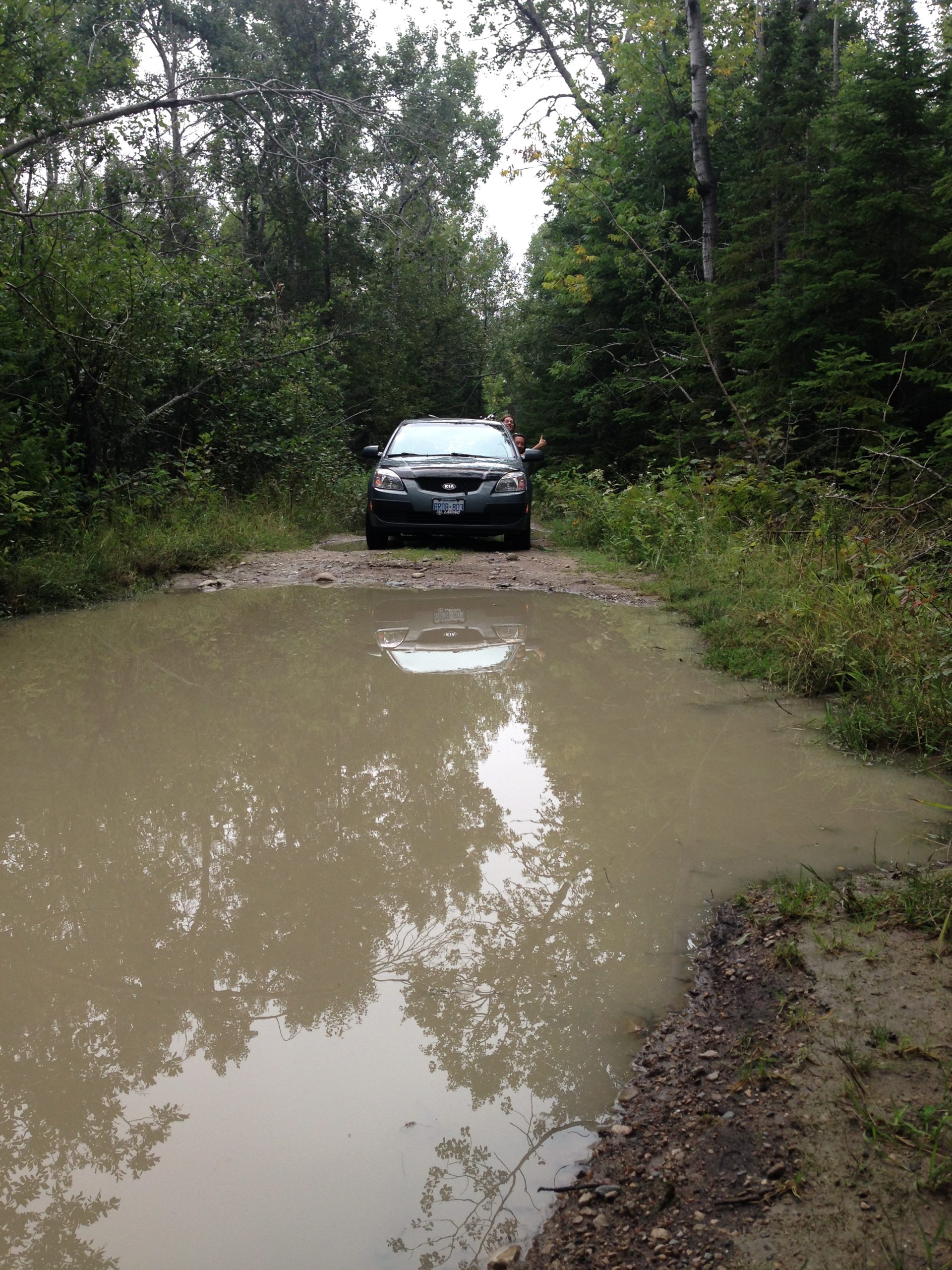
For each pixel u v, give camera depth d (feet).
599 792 12.14
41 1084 6.82
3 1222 5.52
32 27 36.40
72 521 30.50
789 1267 4.97
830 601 18.93
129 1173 5.92
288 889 9.79
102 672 18.52
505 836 10.93
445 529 35.29
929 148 33.88
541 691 16.97
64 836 11.14
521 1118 6.34
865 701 15.02
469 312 107.86
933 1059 6.48
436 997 7.82
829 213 36.01
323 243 80.94
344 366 62.54
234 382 46.96
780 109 46.24
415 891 9.67
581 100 71.72
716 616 22.12
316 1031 7.42
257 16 85.61
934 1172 5.44
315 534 42.52
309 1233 5.42
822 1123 5.97
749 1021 7.20
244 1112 6.49
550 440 72.02
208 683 17.74
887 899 8.77
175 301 41.11
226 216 89.35
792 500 30.68
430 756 13.73
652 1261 5.13
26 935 8.92
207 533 34.63
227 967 8.34
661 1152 5.94
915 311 28.71
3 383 33.37
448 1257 5.24
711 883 9.56
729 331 48.32
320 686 17.48
